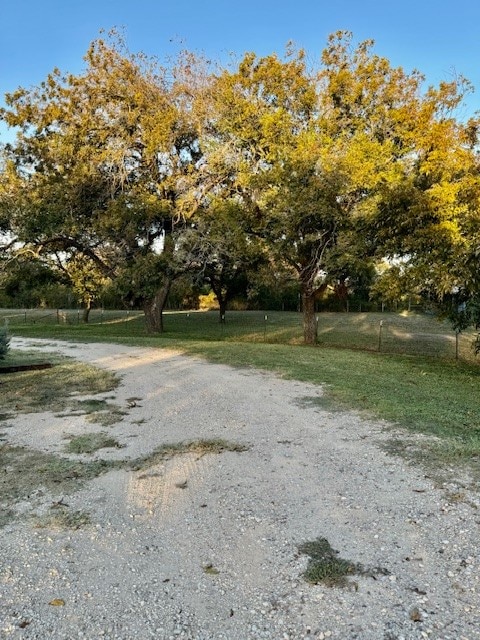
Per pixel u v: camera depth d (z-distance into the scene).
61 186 19.20
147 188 20.92
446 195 12.73
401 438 5.48
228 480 4.46
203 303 46.38
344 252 15.08
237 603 2.71
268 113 17.31
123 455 5.20
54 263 24.80
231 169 18.52
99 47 20.09
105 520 3.72
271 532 3.48
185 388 8.84
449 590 2.76
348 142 16.30
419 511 3.71
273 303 45.00
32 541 3.42
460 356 15.94
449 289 10.96
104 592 2.84
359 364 11.83
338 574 2.95
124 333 23.03
